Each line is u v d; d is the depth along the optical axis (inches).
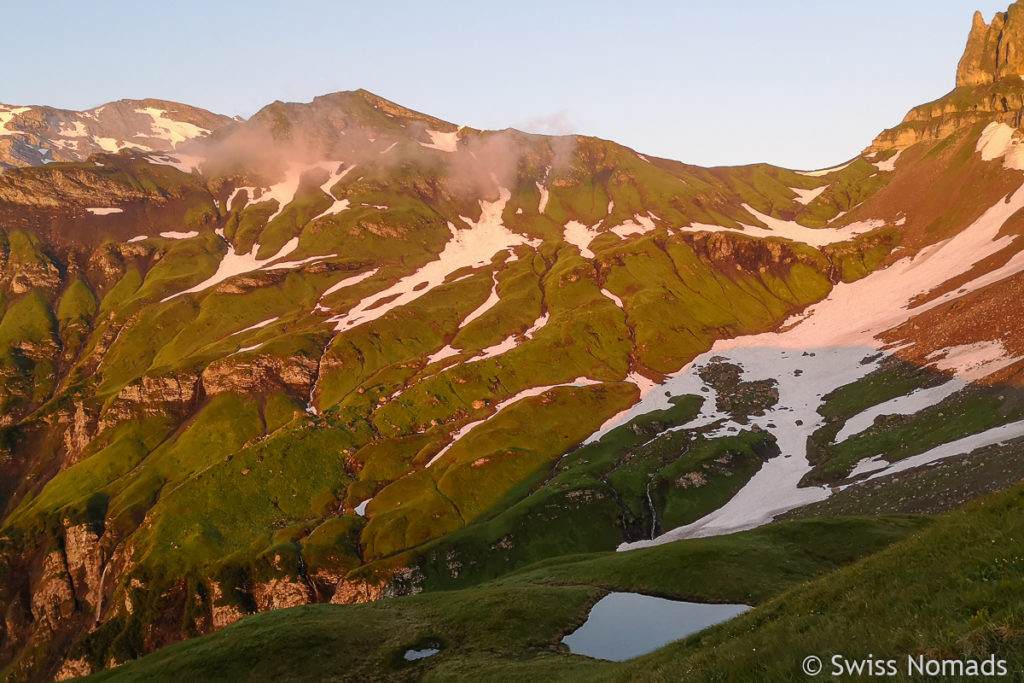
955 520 1143.0
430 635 2496.3
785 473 5974.4
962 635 718.5
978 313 6939.0
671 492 6161.4
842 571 1274.6
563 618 2484.0
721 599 2554.1
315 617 2810.0
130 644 6151.6
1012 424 4446.4
